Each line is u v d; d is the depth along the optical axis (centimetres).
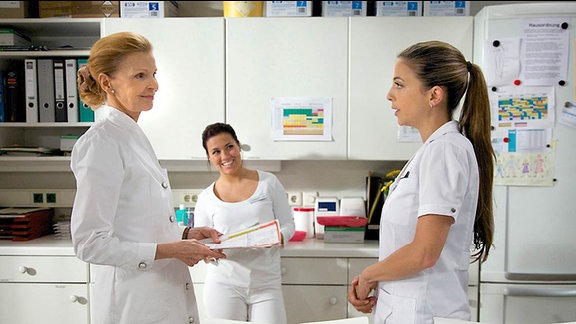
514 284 205
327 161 264
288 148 231
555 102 200
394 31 224
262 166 250
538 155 201
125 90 120
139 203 121
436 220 102
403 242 113
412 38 224
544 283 204
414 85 113
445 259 111
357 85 227
